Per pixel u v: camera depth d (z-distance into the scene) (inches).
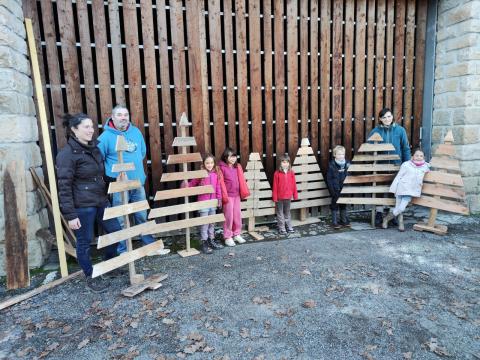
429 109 236.2
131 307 118.6
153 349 96.0
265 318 109.7
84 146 124.0
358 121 227.3
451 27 217.3
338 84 219.9
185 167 166.2
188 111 197.6
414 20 228.5
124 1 173.5
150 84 183.3
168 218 199.9
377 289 126.3
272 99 210.7
